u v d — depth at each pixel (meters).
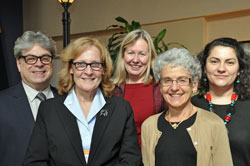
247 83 1.77
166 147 1.50
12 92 1.90
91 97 1.64
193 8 4.55
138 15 5.02
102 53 1.59
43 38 1.89
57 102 1.58
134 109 2.14
